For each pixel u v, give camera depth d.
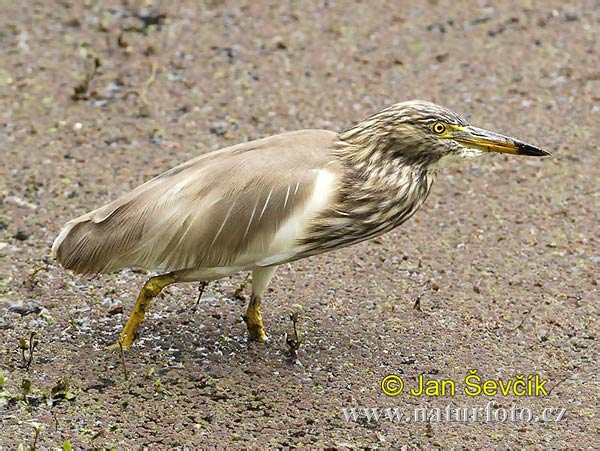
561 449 10.65
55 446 10.49
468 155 11.62
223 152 11.74
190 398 11.21
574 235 14.34
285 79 18.22
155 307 12.77
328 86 18.03
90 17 20.03
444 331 12.48
